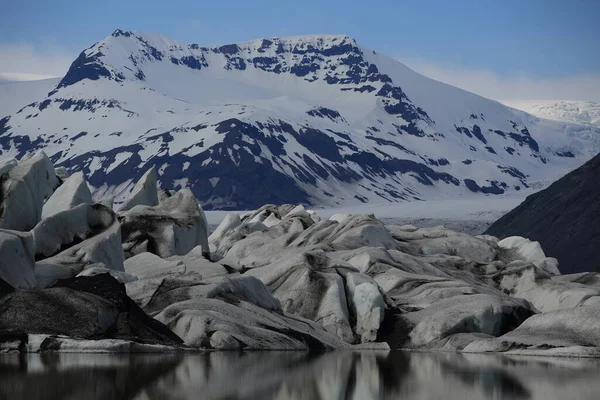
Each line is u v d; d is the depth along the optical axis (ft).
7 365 173.37
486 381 175.22
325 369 186.60
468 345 225.76
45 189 286.66
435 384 171.32
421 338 233.55
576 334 224.94
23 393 148.36
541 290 287.89
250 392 157.07
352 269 258.78
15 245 216.74
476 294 252.42
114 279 211.00
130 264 267.80
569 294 279.49
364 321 240.12
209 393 154.30
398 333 237.25
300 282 250.16
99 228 264.31
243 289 236.43
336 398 155.74
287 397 154.40
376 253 288.10
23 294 199.41
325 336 232.94
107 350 192.54
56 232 256.11
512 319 240.94
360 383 170.71
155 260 268.62
